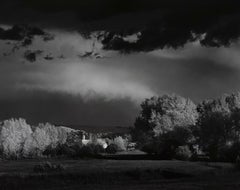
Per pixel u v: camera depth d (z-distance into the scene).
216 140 135.75
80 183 82.38
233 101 159.50
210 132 136.75
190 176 88.31
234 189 57.16
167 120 162.88
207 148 139.50
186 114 166.25
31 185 79.62
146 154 188.12
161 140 157.12
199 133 141.38
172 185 65.50
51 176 88.19
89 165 125.50
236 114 134.38
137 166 115.38
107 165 123.81
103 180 85.88
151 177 90.50
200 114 168.50
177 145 153.38
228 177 75.25
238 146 128.50
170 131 155.38
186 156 140.50
